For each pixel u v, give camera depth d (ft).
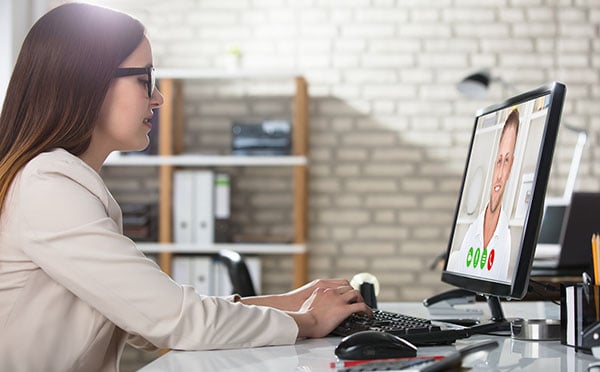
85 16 4.78
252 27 16.51
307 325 4.72
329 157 16.39
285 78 16.46
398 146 16.37
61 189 4.38
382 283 16.33
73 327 4.54
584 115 16.28
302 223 15.44
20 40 15.02
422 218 16.33
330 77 16.42
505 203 4.89
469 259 5.47
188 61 16.56
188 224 15.46
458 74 16.38
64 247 4.29
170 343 4.34
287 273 16.30
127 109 4.85
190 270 15.34
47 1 15.35
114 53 4.78
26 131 4.66
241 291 7.97
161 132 15.42
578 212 9.53
